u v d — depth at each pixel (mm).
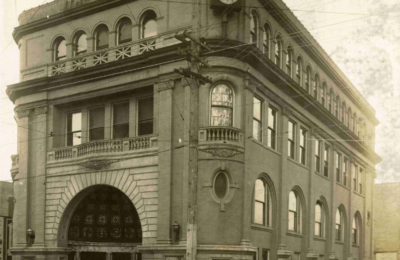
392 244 52812
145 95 29531
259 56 28000
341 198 42719
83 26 31953
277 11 31578
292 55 34375
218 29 26812
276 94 31297
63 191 31125
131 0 29922
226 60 26594
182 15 27734
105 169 29312
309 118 36438
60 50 33281
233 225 25922
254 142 28219
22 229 32250
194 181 19203
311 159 36562
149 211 27484
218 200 25812
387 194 53750
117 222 32094
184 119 26859
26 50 34406
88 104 31797
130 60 28766
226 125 26719
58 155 31719
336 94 42938
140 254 31047
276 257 30406
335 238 41219
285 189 31828
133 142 28641
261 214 29875
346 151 44406
